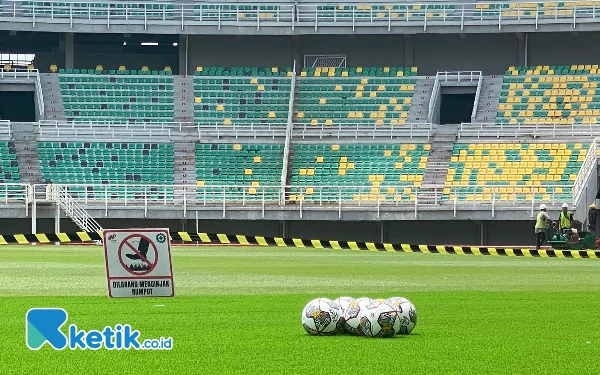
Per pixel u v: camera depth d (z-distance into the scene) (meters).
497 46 63.88
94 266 27.83
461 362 9.59
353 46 64.56
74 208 50.19
